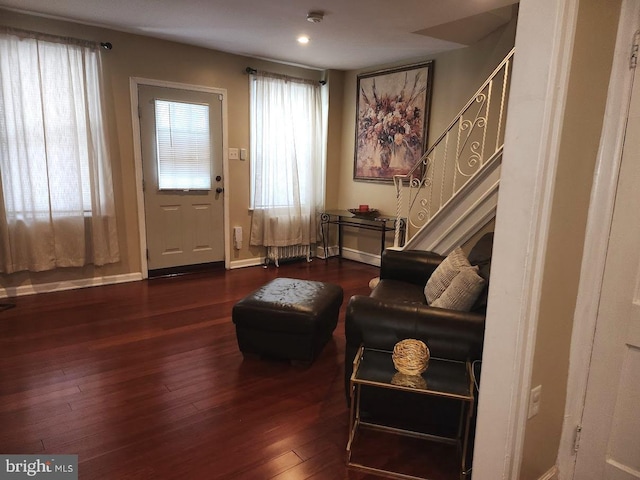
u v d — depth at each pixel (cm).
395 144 496
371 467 179
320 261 561
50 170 370
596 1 131
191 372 256
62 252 387
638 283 147
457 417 193
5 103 345
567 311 156
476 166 400
